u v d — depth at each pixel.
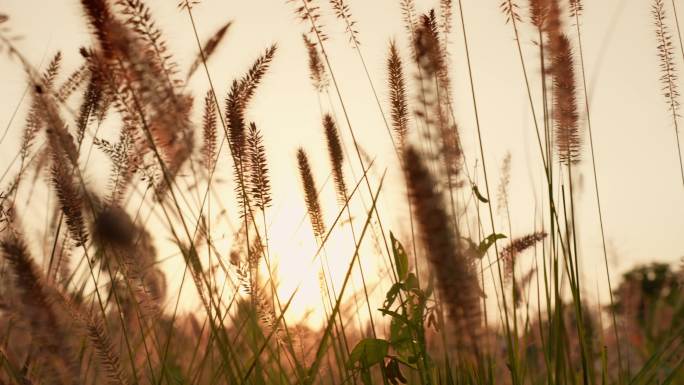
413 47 1.11
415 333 1.05
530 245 1.12
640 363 1.16
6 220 1.05
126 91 0.97
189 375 1.02
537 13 1.12
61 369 0.85
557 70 1.11
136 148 1.00
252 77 1.10
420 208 0.79
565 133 1.10
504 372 1.06
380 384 1.14
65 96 1.13
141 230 1.01
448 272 0.80
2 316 0.90
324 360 1.11
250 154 1.09
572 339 1.10
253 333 1.04
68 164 1.01
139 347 1.05
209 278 1.01
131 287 1.01
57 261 1.06
